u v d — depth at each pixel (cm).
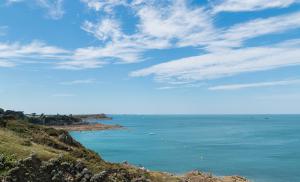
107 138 18538
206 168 9644
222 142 17038
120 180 3900
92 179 3669
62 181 3519
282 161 11062
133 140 17625
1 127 4672
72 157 3922
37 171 3491
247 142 17062
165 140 17812
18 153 3634
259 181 8031
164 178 4978
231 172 9069
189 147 14800
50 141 4647
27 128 4953
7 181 3244
